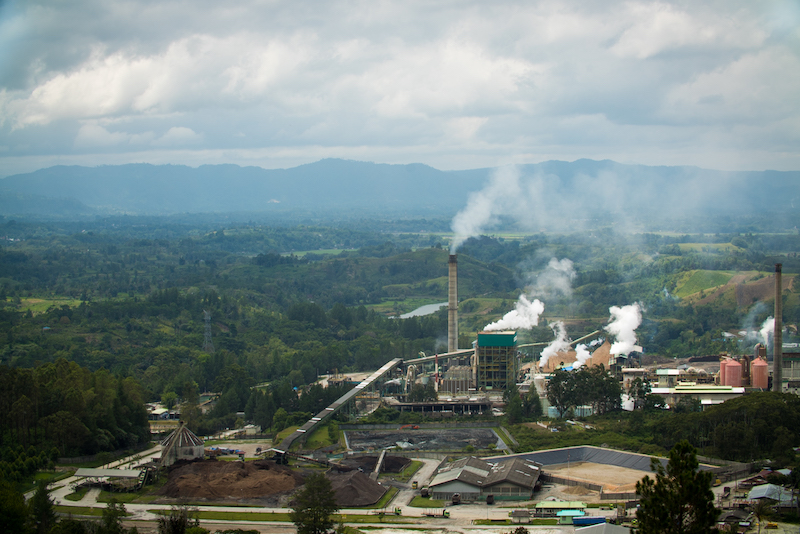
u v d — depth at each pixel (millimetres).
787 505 185375
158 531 181500
